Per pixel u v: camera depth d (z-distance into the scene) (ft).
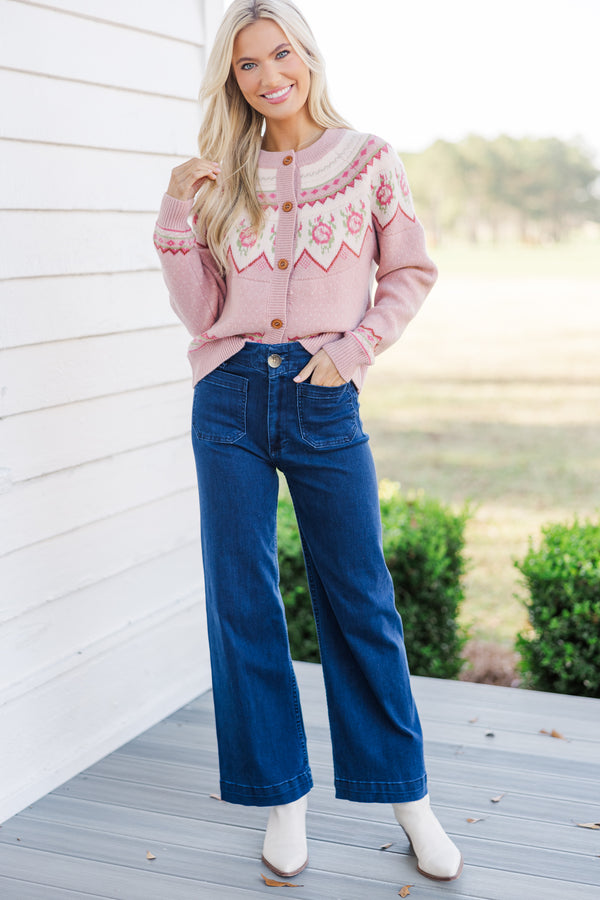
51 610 7.95
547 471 31.91
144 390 8.86
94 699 8.39
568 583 9.82
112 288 8.39
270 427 6.41
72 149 7.87
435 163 54.13
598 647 9.67
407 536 10.59
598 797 7.50
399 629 6.66
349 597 6.51
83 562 8.25
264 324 6.39
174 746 8.61
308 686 9.66
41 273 7.64
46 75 7.57
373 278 6.90
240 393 6.47
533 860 6.73
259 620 6.59
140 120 8.57
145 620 8.95
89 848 7.04
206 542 6.66
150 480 8.99
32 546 7.74
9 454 7.48
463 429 37.04
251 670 6.59
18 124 7.34
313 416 6.35
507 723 8.79
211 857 6.89
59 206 7.76
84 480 8.23
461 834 7.05
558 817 7.23
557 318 46.09
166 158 8.93
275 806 6.80
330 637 6.70
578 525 10.63
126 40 8.35
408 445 35.88
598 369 41.47
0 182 7.23
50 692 7.92
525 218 53.26
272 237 6.36
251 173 6.46
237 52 6.30
